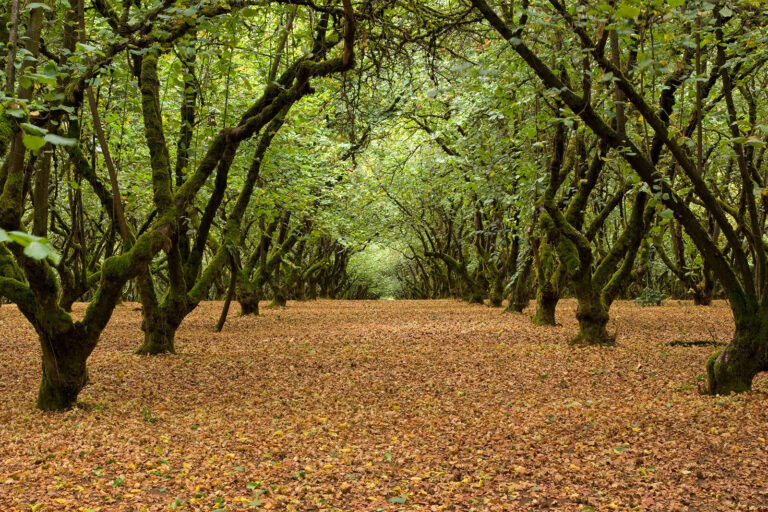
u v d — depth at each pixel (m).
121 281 7.87
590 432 6.71
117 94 10.93
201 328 17.17
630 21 5.82
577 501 4.94
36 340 14.45
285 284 27.58
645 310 21.81
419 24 10.26
